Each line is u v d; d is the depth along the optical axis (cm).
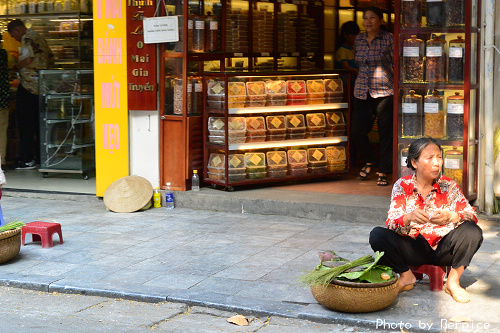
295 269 579
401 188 504
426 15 696
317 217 759
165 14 809
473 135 709
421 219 470
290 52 982
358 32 1030
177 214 798
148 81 822
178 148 826
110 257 629
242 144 819
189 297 515
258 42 927
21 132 1096
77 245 671
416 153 491
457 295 489
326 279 465
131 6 817
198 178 832
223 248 650
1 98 1084
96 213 815
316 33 1027
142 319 488
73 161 1008
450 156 700
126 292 530
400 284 507
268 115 849
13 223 620
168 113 830
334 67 1067
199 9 823
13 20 1087
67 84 1002
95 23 838
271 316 484
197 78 830
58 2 1039
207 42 832
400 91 718
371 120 888
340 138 891
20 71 1080
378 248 493
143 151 847
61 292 549
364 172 905
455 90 692
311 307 488
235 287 537
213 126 823
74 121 1001
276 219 764
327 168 891
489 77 706
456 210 495
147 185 834
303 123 867
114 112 848
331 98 884
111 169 861
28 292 554
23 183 984
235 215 788
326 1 1041
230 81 805
